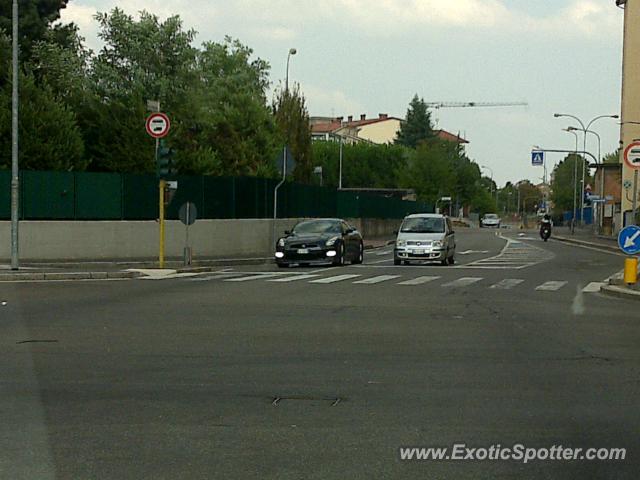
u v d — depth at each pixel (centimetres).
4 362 1035
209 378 945
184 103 4162
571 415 781
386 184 10156
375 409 802
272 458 646
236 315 1498
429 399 845
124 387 895
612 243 4950
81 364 1024
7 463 632
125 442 688
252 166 5428
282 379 941
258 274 2542
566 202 11406
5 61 3234
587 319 1473
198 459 643
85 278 2330
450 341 1211
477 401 836
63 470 616
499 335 1273
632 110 6488
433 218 3122
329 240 2920
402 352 1117
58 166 3103
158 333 1277
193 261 2945
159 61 4069
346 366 1019
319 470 618
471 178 12206
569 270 2770
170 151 2616
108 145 3531
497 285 2159
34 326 1347
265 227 3716
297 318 1460
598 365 1029
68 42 3900
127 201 3038
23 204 2817
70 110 3288
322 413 787
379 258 3616
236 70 6350
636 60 6500
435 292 1955
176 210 3200
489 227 10500
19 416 770
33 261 2755
